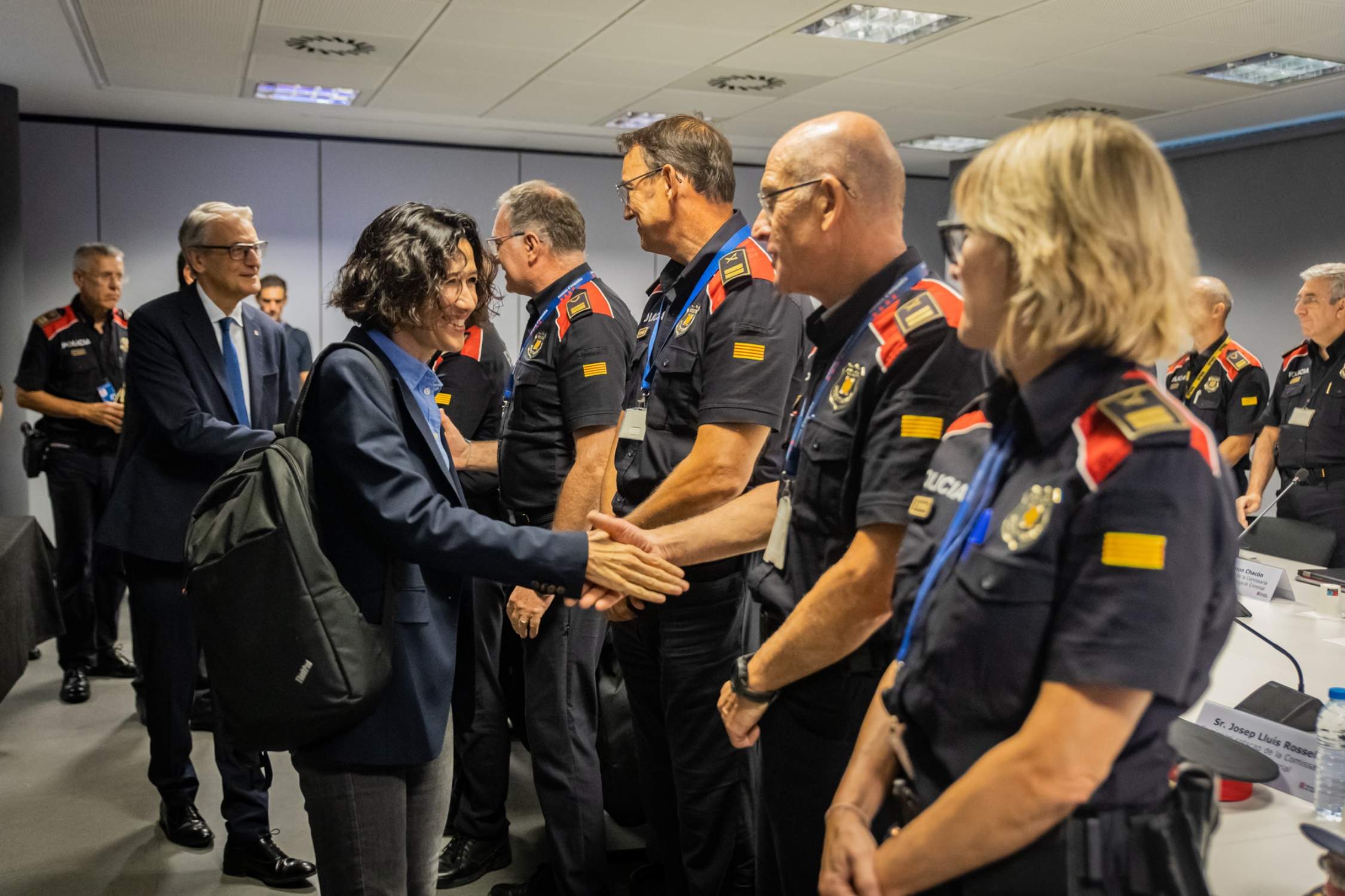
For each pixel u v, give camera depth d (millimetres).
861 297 1323
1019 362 870
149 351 2477
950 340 1162
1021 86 5746
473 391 2861
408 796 1608
